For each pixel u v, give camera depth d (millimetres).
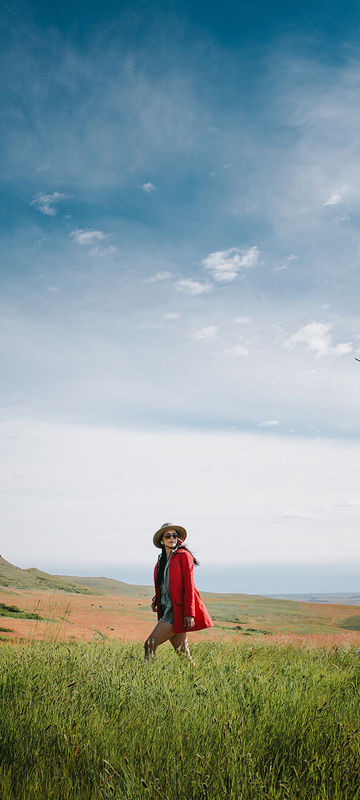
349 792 2604
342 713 3805
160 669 5109
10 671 4457
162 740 3129
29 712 3379
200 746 3072
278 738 3211
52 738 3066
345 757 2914
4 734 3062
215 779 2639
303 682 4770
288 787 2555
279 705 3820
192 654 7055
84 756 2906
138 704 3775
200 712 3656
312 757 2898
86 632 11445
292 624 19172
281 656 7516
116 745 3021
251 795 2541
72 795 2506
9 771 2605
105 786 2529
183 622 5934
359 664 6438
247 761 2824
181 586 6004
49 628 10148
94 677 4449
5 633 9391
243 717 3490
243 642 8805
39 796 2441
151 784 2518
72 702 3672
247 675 4871
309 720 3477
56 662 5051
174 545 6211
